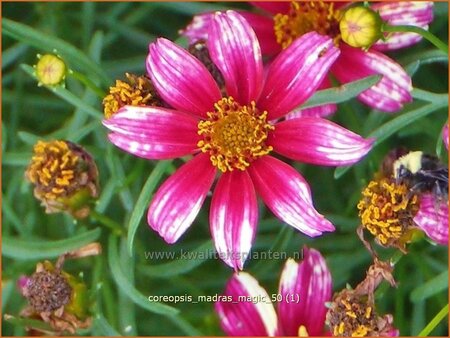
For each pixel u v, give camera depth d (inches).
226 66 5.3
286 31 6.5
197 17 6.5
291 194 5.3
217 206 5.3
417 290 6.3
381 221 5.7
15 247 6.2
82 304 6.0
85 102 6.6
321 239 7.3
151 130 5.3
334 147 5.2
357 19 5.3
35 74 5.8
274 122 5.9
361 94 6.1
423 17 6.1
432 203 5.6
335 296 5.9
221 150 5.4
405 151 6.0
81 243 6.2
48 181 5.9
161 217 5.3
